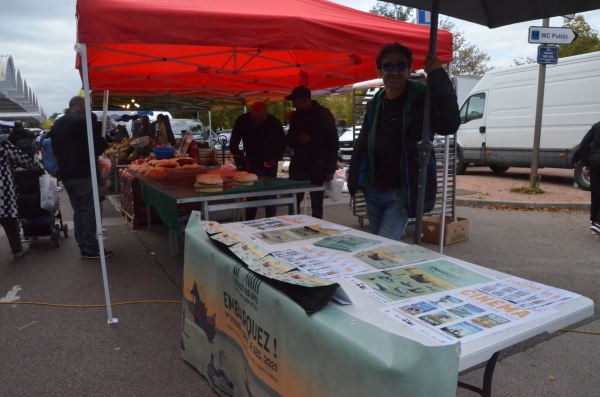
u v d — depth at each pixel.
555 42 7.08
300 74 7.32
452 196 6.31
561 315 1.47
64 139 5.19
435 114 2.74
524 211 8.20
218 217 6.29
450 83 2.68
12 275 4.96
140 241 6.38
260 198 5.29
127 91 8.34
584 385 2.81
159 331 3.56
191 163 6.64
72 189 5.34
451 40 4.23
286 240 2.44
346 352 1.39
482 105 11.95
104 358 3.14
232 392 2.38
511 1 3.01
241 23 3.48
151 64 6.18
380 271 1.90
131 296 4.31
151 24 3.24
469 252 5.64
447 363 1.19
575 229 6.80
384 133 3.03
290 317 1.67
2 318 3.82
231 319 2.27
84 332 3.55
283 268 1.89
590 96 9.30
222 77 7.18
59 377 2.91
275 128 6.06
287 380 1.73
